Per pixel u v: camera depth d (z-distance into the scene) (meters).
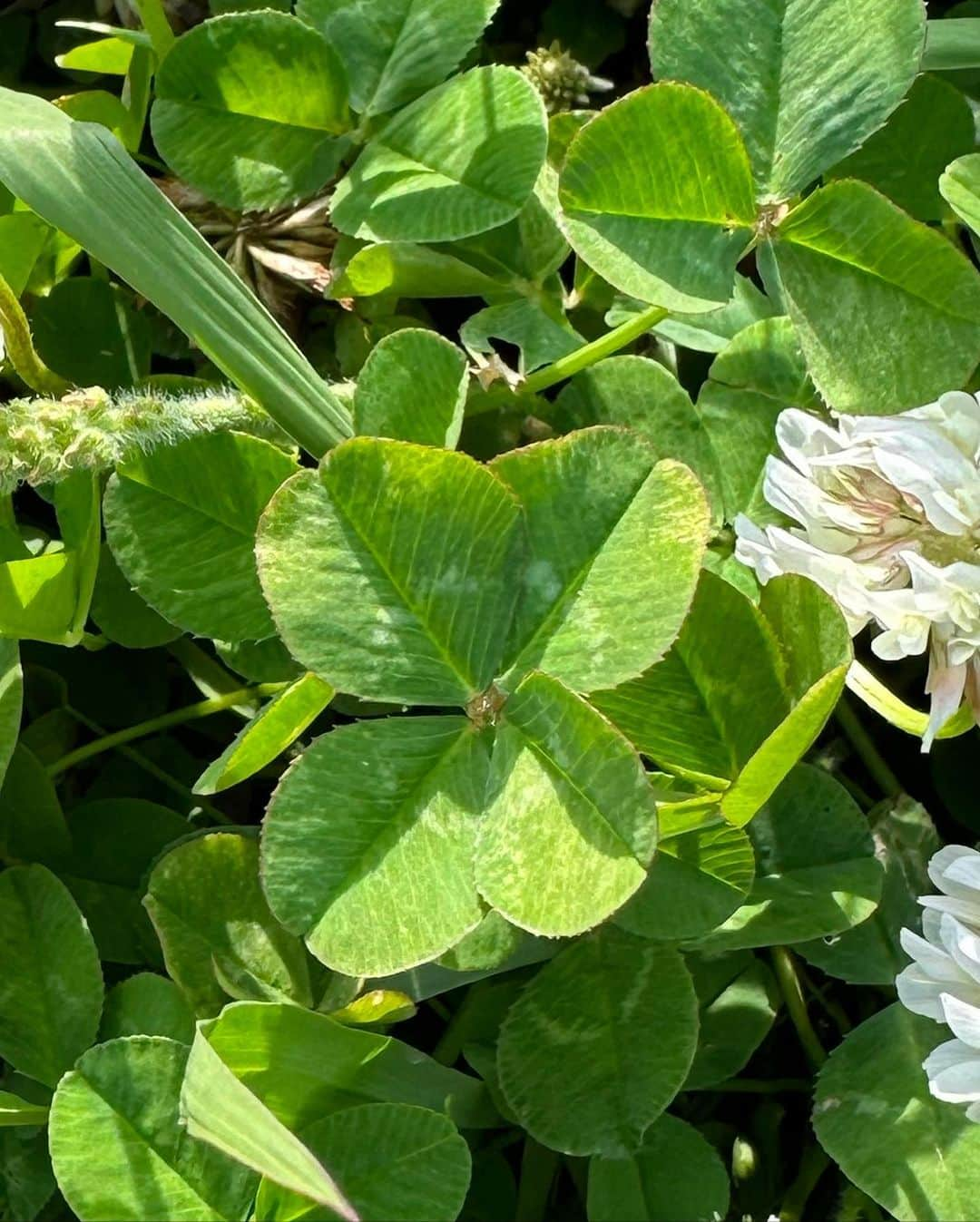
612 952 0.21
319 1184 0.18
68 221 0.21
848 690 0.23
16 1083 0.21
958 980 0.20
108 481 0.21
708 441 0.22
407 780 0.19
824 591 0.19
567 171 0.20
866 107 0.20
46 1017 0.21
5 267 0.23
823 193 0.20
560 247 0.23
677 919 0.20
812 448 0.21
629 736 0.20
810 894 0.21
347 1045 0.20
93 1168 0.20
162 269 0.21
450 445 0.20
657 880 0.20
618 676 0.19
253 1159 0.19
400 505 0.19
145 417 0.20
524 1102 0.21
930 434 0.20
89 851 0.22
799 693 0.19
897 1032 0.21
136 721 0.24
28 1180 0.21
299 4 0.22
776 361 0.22
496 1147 0.22
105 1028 0.21
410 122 0.22
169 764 0.24
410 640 0.19
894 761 0.24
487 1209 0.22
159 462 0.21
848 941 0.22
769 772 0.19
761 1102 0.23
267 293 0.24
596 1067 0.21
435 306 0.25
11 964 0.21
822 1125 0.21
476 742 0.19
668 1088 0.21
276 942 0.21
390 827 0.19
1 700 0.21
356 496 0.19
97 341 0.23
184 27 0.25
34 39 0.26
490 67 0.22
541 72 0.24
